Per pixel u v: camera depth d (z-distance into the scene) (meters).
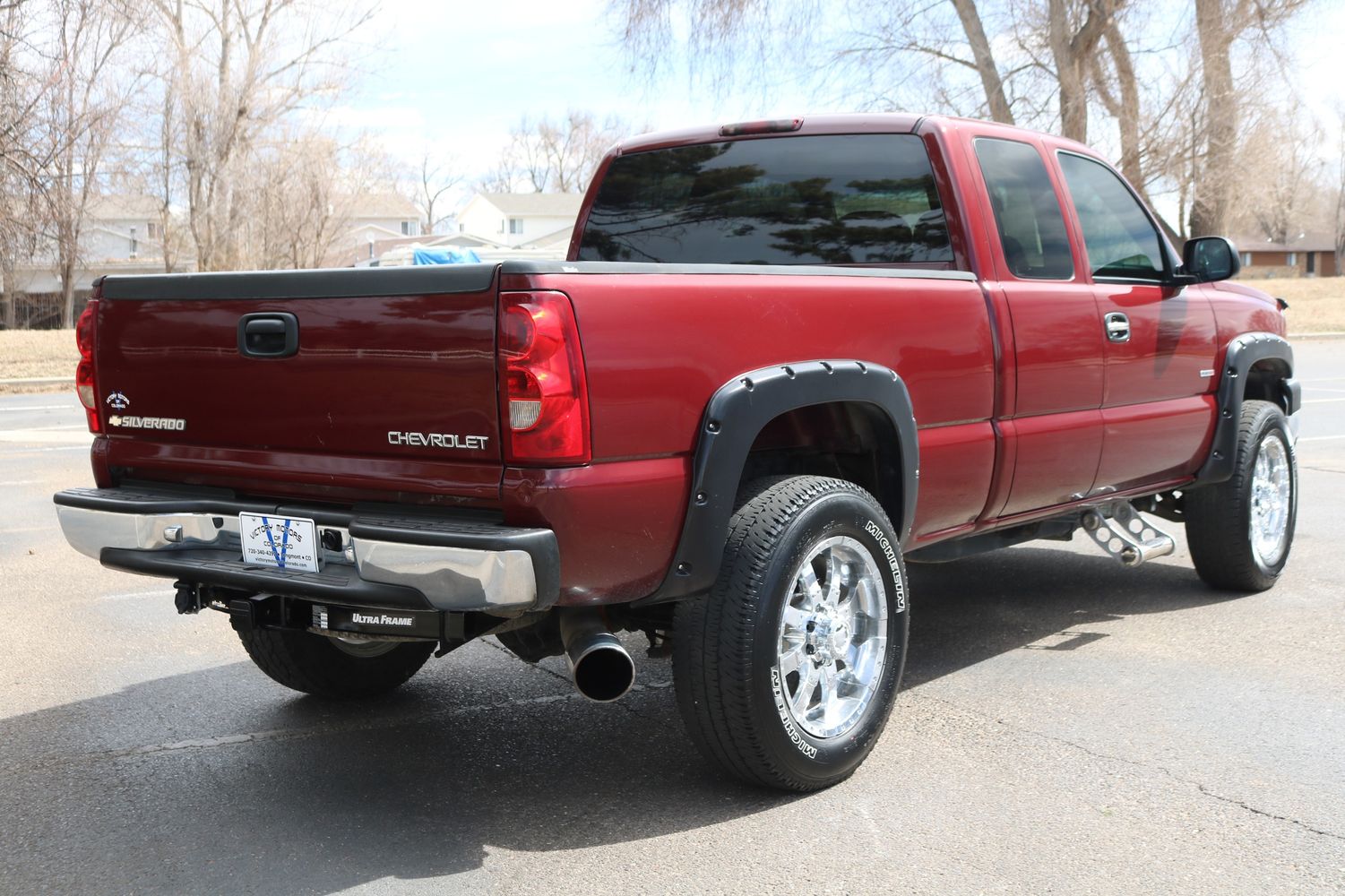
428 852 3.27
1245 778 3.71
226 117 35.03
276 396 3.44
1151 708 4.35
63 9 29.58
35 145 29.14
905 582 3.88
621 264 3.21
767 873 3.12
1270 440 5.93
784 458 4.16
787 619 3.58
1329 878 3.07
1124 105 29.14
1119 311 5.04
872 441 3.97
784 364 3.56
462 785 3.74
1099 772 3.76
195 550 3.60
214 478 3.62
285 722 4.34
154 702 4.57
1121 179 5.48
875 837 3.33
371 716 4.41
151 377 3.71
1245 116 29.45
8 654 5.18
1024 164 4.84
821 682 3.70
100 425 3.88
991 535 5.03
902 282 4.02
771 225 4.88
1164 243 5.55
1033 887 3.03
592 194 5.36
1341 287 42.66
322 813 3.53
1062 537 5.36
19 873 3.15
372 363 3.23
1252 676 4.69
